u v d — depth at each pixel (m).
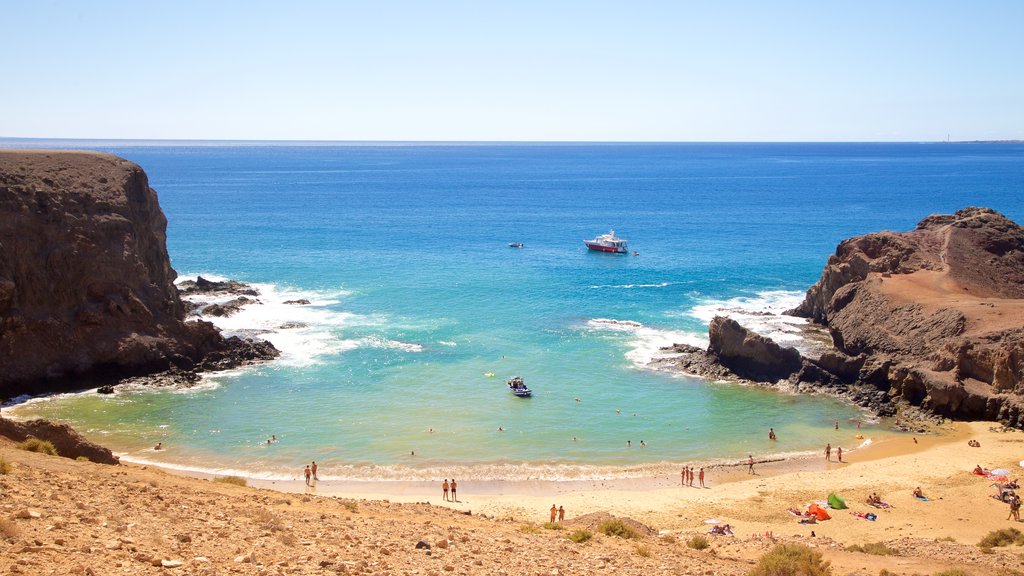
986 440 52.75
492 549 21.16
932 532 37.75
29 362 58.94
